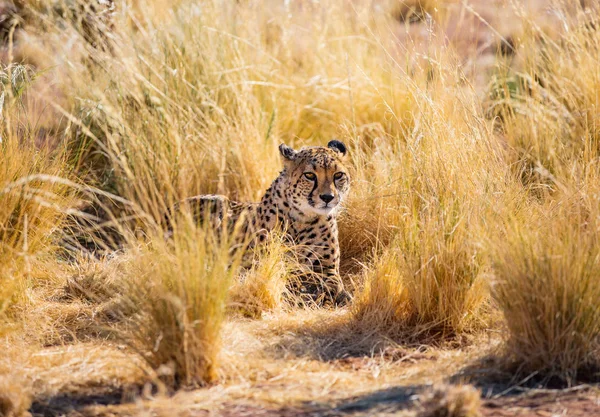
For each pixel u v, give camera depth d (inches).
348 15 784.3
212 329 357.4
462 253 424.2
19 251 450.3
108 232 571.2
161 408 324.8
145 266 401.4
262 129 628.7
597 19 643.5
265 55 698.8
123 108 602.5
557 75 636.7
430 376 361.7
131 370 366.9
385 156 591.8
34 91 632.4
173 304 354.6
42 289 472.7
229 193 594.2
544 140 588.1
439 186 468.1
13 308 437.1
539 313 361.4
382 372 374.9
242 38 689.0
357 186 570.3
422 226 443.8
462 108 550.0
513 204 469.1
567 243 379.9
